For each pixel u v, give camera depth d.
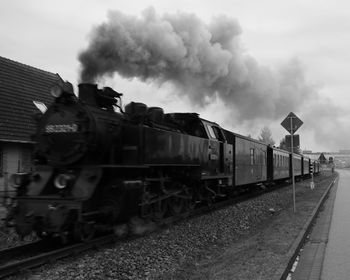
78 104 8.48
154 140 9.58
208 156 13.14
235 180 16.61
